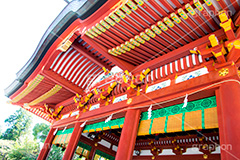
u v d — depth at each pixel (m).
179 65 6.25
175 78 6.38
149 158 12.17
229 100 4.42
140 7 5.14
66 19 7.41
